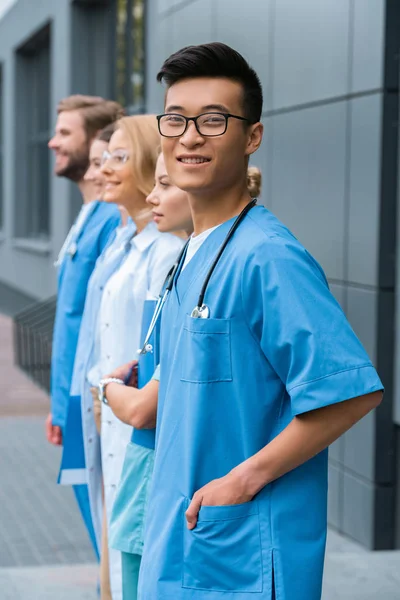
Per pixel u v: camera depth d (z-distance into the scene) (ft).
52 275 51.62
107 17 44.11
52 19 49.42
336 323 6.30
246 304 6.49
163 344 7.24
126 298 10.15
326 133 16.92
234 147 6.73
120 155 10.15
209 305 6.66
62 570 14.92
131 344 10.15
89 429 11.05
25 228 66.08
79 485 12.50
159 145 10.12
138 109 36.52
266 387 6.56
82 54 44.80
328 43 16.78
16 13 62.59
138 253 10.20
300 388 6.20
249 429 6.56
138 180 10.14
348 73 16.10
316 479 6.66
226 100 6.65
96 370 10.68
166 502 6.89
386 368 15.43
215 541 6.56
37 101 63.31
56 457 23.82
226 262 6.65
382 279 15.29
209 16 23.29
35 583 14.23
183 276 7.09
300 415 6.30
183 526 6.75
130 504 8.95
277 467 6.38
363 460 15.89
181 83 6.72
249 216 6.81
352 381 6.18
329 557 15.24
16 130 65.10
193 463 6.66
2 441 25.49
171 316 7.14
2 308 66.54
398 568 14.69
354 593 13.58
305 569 6.51
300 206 18.03
